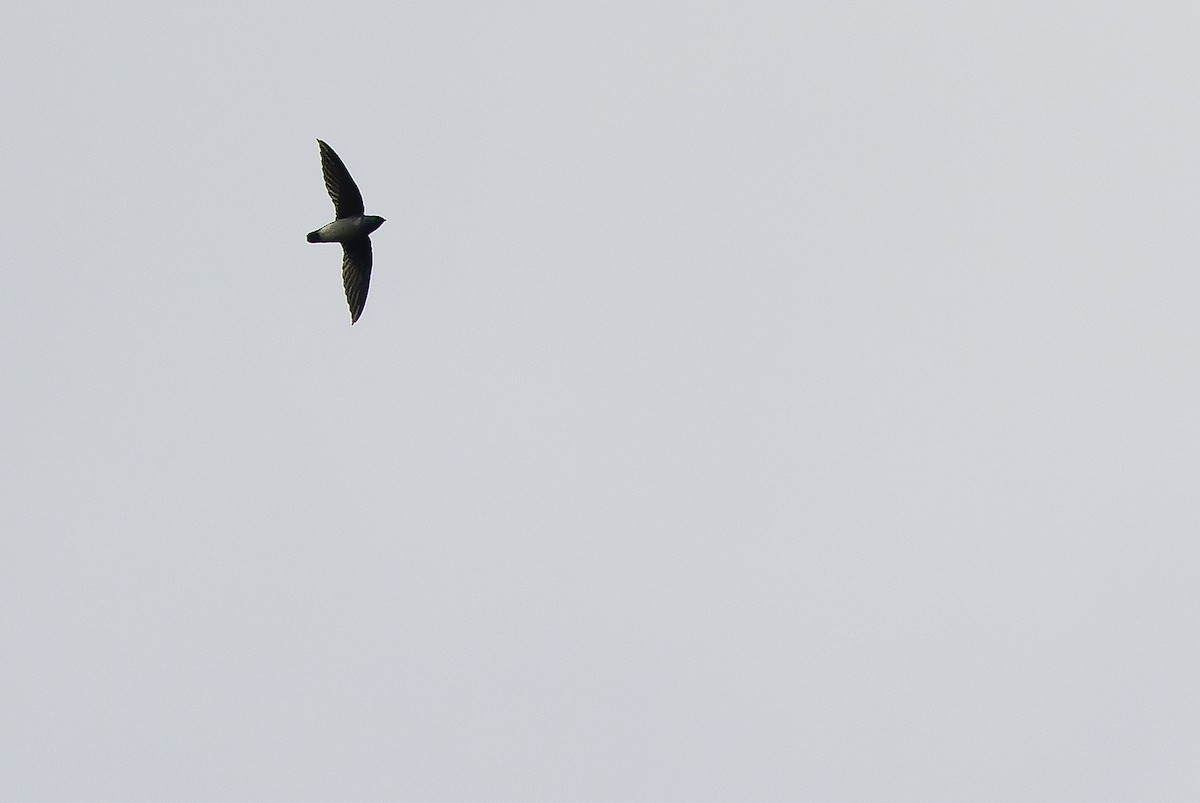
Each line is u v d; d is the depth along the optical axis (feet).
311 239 142.00
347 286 142.10
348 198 141.28
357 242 141.90
